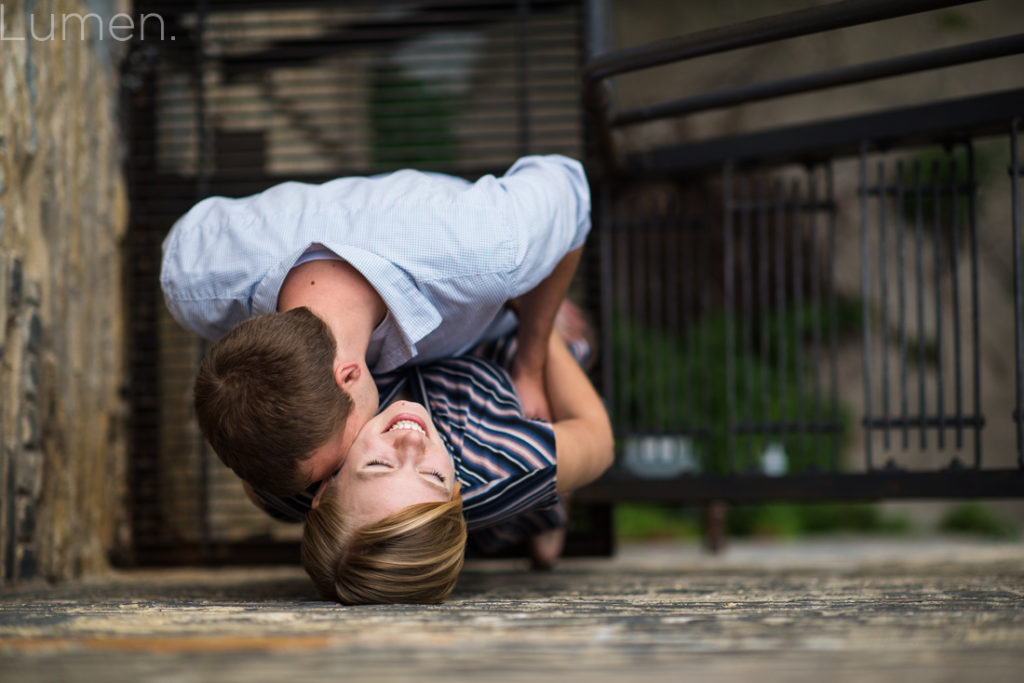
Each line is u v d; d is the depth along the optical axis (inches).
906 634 38.1
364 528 55.4
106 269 111.8
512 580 87.7
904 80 311.6
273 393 54.2
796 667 30.9
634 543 306.5
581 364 95.3
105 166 112.2
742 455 287.7
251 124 152.9
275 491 57.7
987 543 264.7
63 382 96.1
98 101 110.2
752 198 278.7
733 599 57.9
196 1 122.0
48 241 92.7
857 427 312.7
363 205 64.4
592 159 119.9
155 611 51.7
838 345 315.3
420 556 55.1
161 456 123.2
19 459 83.4
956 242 100.2
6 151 81.9
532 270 65.9
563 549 121.0
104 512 108.9
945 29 301.1
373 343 64.6
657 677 29.4
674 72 319.6
